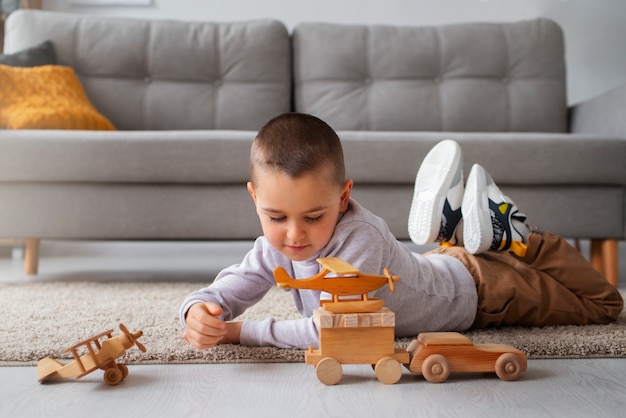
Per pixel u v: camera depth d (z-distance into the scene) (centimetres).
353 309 80
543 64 256
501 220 115
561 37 261
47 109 206
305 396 75
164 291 166
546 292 114
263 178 82
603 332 108
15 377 83
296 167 80
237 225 187
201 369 87
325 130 86
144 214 185
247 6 306
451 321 108
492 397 74
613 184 192
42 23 247
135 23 255
